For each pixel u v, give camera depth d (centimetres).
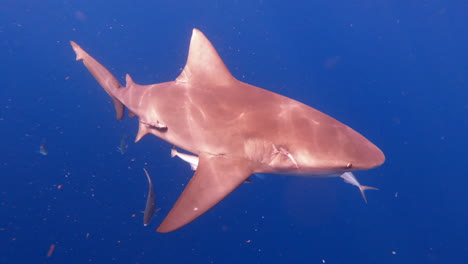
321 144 252
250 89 275
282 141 255
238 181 252
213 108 271
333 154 250
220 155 262
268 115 262
